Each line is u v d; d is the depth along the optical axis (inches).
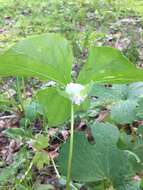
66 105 16.5
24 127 24.5
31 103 24.6
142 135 18.0
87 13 87.4
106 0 92.7
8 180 27.0
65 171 15.2
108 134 15.3
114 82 15.9
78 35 70.6
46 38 14.3
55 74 15.0
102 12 85.6
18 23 84.7
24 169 27.1
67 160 15.3
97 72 15.2
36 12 94.7
